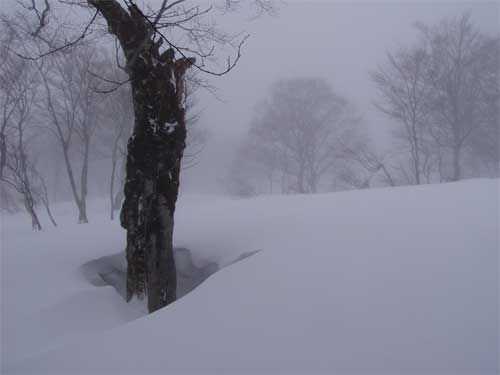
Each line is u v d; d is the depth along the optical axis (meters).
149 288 4.40
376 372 2.03
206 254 5.77
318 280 3.22
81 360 2.62
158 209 4.49
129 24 4.55
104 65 13.01
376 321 2.50
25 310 3.97
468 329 2.26
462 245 3.41
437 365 2.01
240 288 3.38
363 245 3.80
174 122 4.61
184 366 2.36
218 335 2.68
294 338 2.48
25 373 2.61
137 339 2.80
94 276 5.25
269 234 5.30
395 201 5.90
